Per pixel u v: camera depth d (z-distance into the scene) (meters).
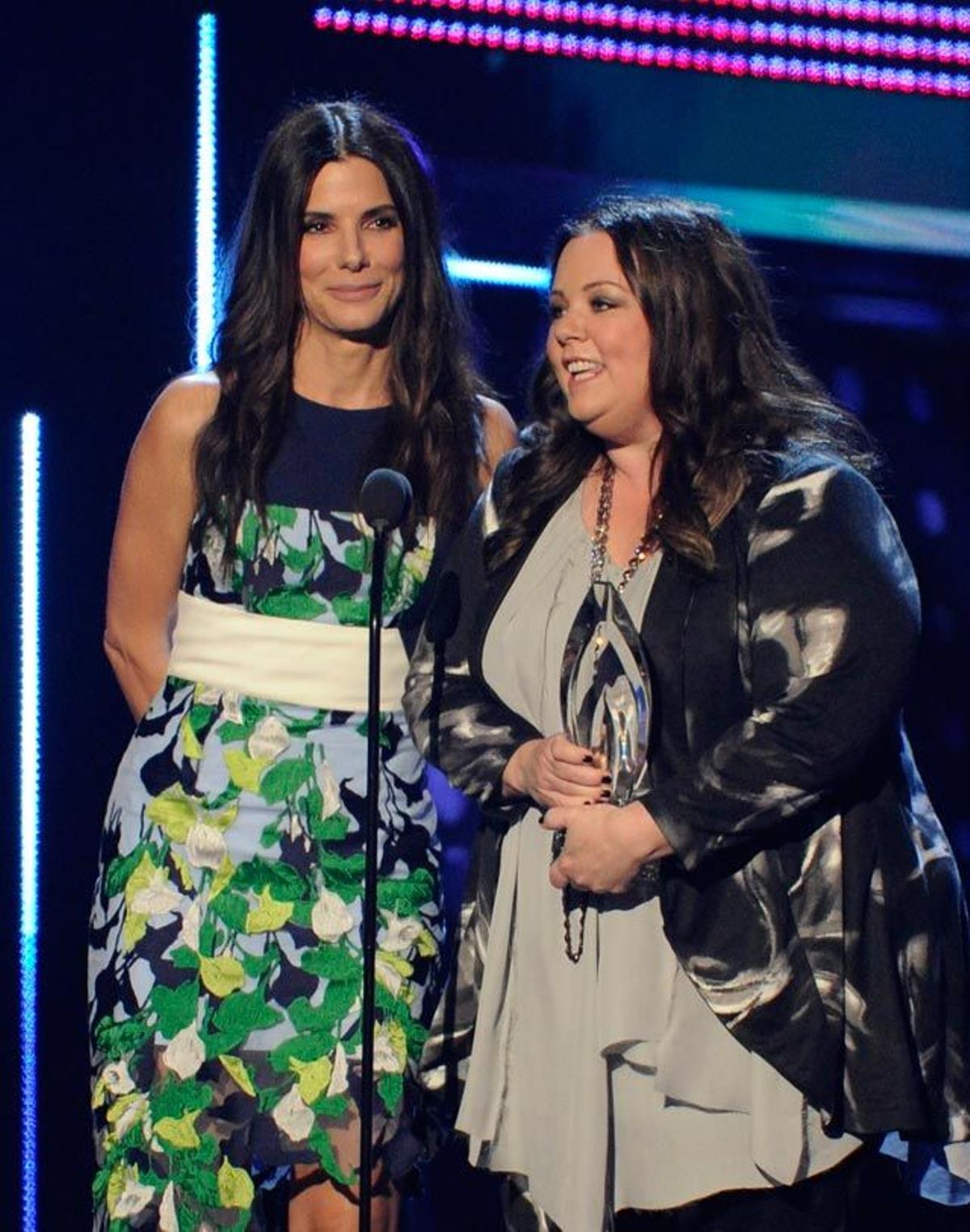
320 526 12.25
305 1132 12.05
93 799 16.23
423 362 12.47
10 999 16.28
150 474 12.53
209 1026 12.08
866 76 17.11
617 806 10.37
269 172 12.23
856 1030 10.29
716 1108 10.39
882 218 17.39
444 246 12.60
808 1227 10.53
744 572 10.40
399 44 16.08
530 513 11.11
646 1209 10.67
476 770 10.90
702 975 10.30
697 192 16.92
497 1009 10.89
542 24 16.42
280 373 12.29
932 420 19.36
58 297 15.74
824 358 18.97
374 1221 12.30
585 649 10.62
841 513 10.30
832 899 10.41
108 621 12.95
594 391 10.61
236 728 12.20
